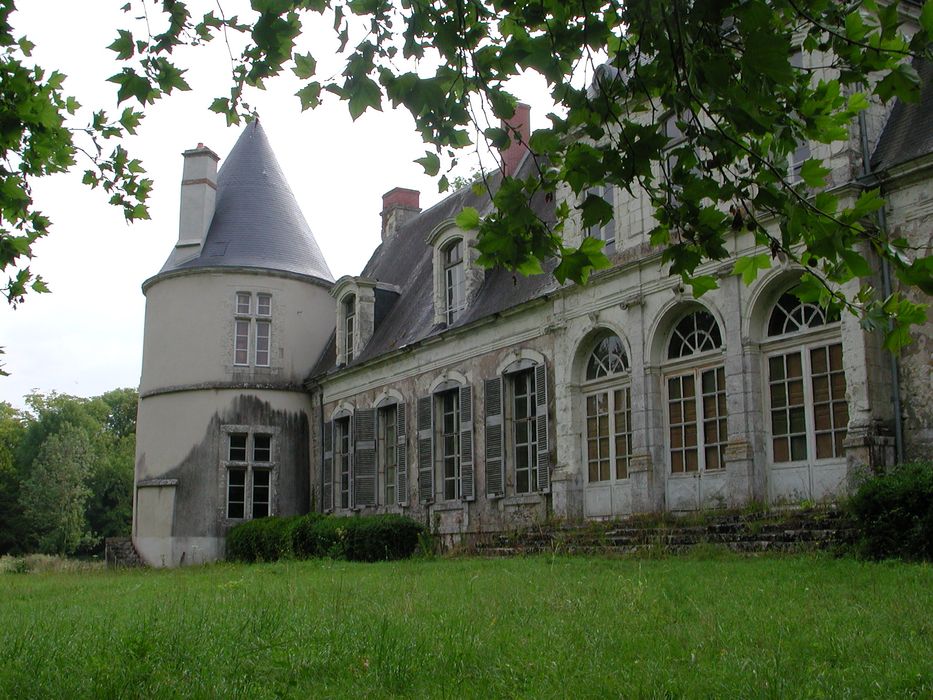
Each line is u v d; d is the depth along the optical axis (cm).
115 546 2459
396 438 2116
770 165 389
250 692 441
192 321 2434
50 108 623
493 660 491
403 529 1753
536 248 415
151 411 2448
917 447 1130
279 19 433
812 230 380
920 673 435
